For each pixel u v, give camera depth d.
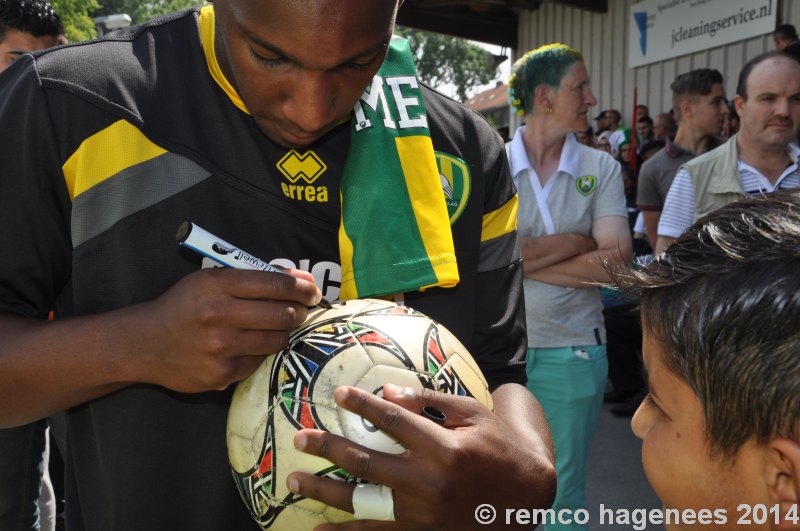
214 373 0.94
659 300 0.89
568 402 2.78
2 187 1.05
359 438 0.92
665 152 4.00
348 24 0.89
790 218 0.81
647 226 4.08
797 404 0.75
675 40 7.62
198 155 1.10
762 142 2.81
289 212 1.14
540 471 1.01
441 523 0.91
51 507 2.42
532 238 2.80
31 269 1.09
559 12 9.12
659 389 0.92
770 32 6.56
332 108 1.00
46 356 0.98
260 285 0.92
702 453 0.87
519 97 2.98
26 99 1.06
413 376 0.98
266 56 0.94
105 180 1.07
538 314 2.76
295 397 0.95
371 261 1.15
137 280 1.09
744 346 0.78
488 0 8.88
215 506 1.13
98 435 1.13
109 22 12.74
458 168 1.29
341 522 0.94
